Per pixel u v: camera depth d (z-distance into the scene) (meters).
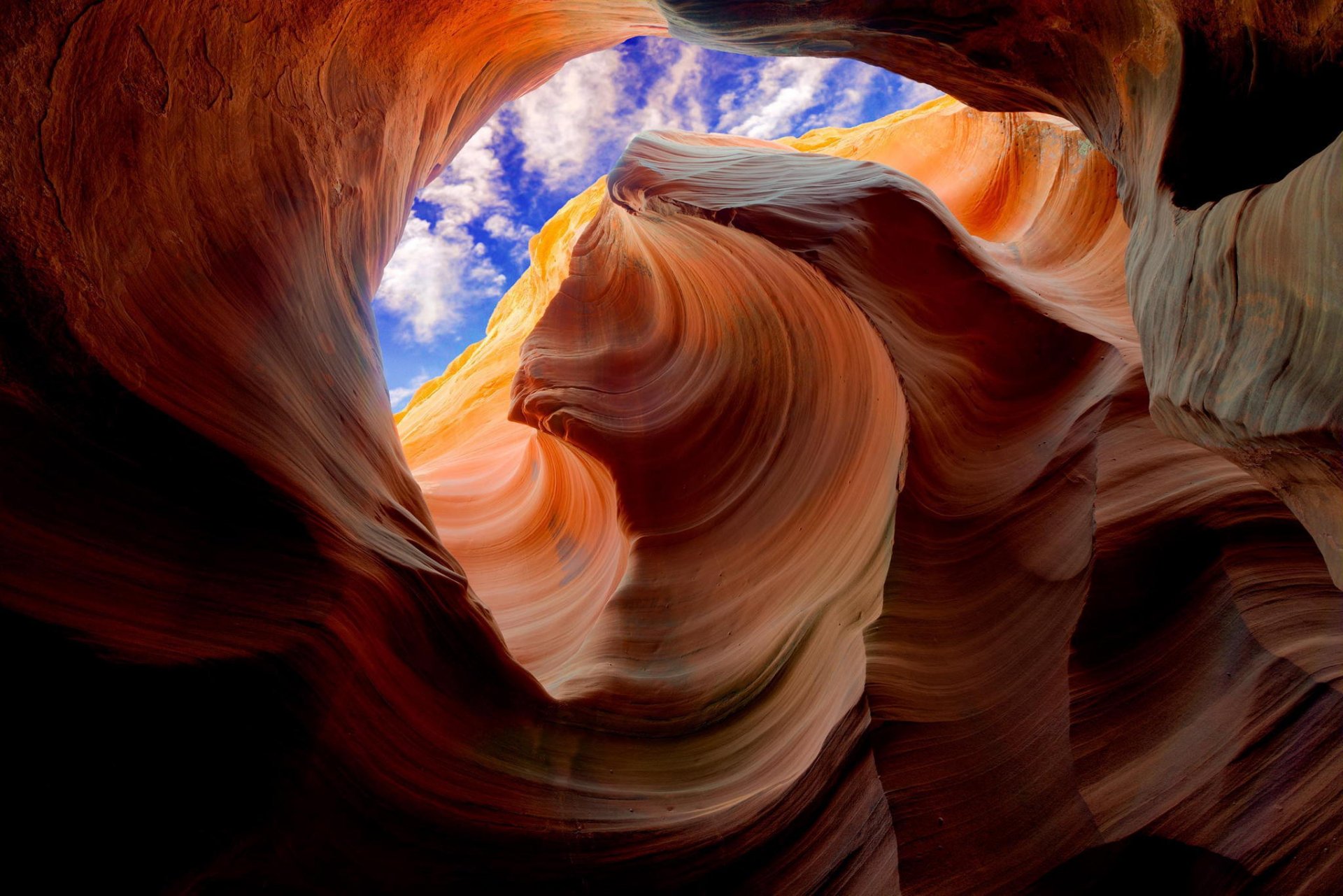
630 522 8.91
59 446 2.62
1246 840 4.23
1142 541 5.23
